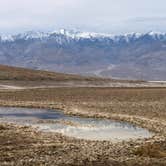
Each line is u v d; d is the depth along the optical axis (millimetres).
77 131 57031
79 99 110062
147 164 35375
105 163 35781
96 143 45969
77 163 35781
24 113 80000
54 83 193750
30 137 49344
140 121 65750
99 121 68250
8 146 43031
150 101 102562
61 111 84062
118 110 83125
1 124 60656
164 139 48656
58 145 43969
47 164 35344
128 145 44500
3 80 189250
